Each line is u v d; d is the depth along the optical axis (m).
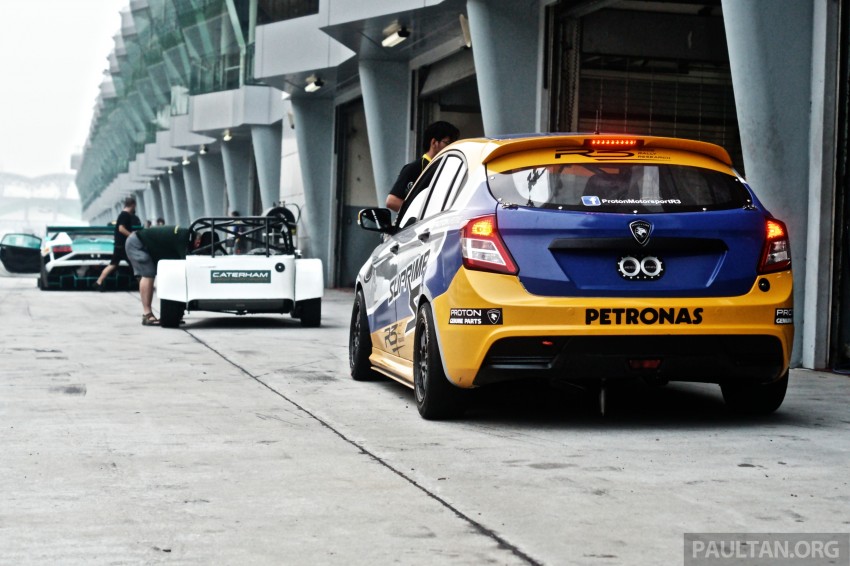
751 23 8.25
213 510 3.73
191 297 12.61
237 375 7.96
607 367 5.19
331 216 25.42
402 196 8.34
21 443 5.06
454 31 17.16
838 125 8.40
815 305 8.49
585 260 5.21
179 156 46.94
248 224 13.21
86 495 3.96
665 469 4.43
